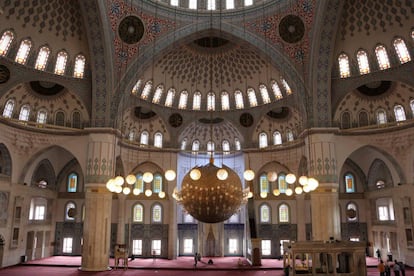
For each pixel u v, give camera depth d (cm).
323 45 1884
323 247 1491
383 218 2481
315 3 1847
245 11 2036
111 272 1858
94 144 1928
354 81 1952
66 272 1841
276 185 2683
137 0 1927
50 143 2108
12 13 1731
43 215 2583
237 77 2562
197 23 2045
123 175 2536
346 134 2117
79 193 2641
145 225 2647
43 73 1912
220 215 1014
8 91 1878
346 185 2647
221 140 2873
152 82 2456
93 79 1948
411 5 1709
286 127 2612
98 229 1872
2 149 2033
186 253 2753
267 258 2609
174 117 2627
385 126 2083
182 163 2777
